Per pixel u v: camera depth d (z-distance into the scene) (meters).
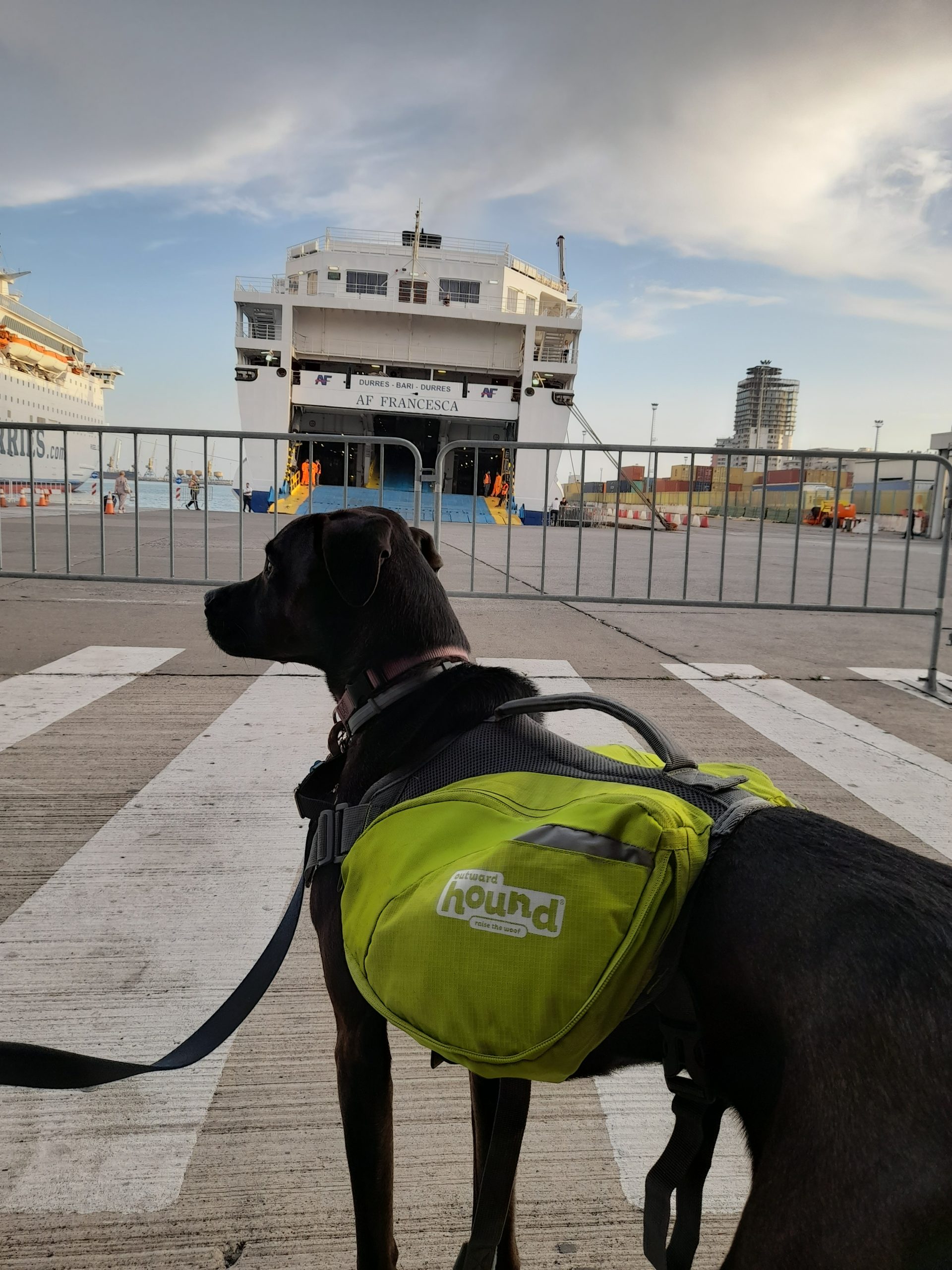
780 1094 0.81
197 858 2.84
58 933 2.37
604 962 0.93
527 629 7.18
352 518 1.44
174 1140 1.67
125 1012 2.03
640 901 0.93
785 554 16.81
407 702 1.37
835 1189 0.73
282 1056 1.93
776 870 0.93
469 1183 1.60
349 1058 1.22
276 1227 1.48
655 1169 1.03
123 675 5.23
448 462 37.56
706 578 11.37
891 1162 0.71
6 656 5.66
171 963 2.24
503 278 34.53
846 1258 0.71
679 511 28.12
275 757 3.84
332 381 32.25
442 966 1.01
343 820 1.32
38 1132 1.69
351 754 1.42
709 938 0.93
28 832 3.01
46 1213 1.49
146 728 4.22
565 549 16.34
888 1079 0.74
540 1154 1.71
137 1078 1.84
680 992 0.97
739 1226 0.82
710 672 5.72
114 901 2.55
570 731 4.29
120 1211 1.50
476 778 1.23
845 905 0.86
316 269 34.50
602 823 1.00
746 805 1.06
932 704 5.17
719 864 0.97
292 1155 1.64
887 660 6.44
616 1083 1.95
